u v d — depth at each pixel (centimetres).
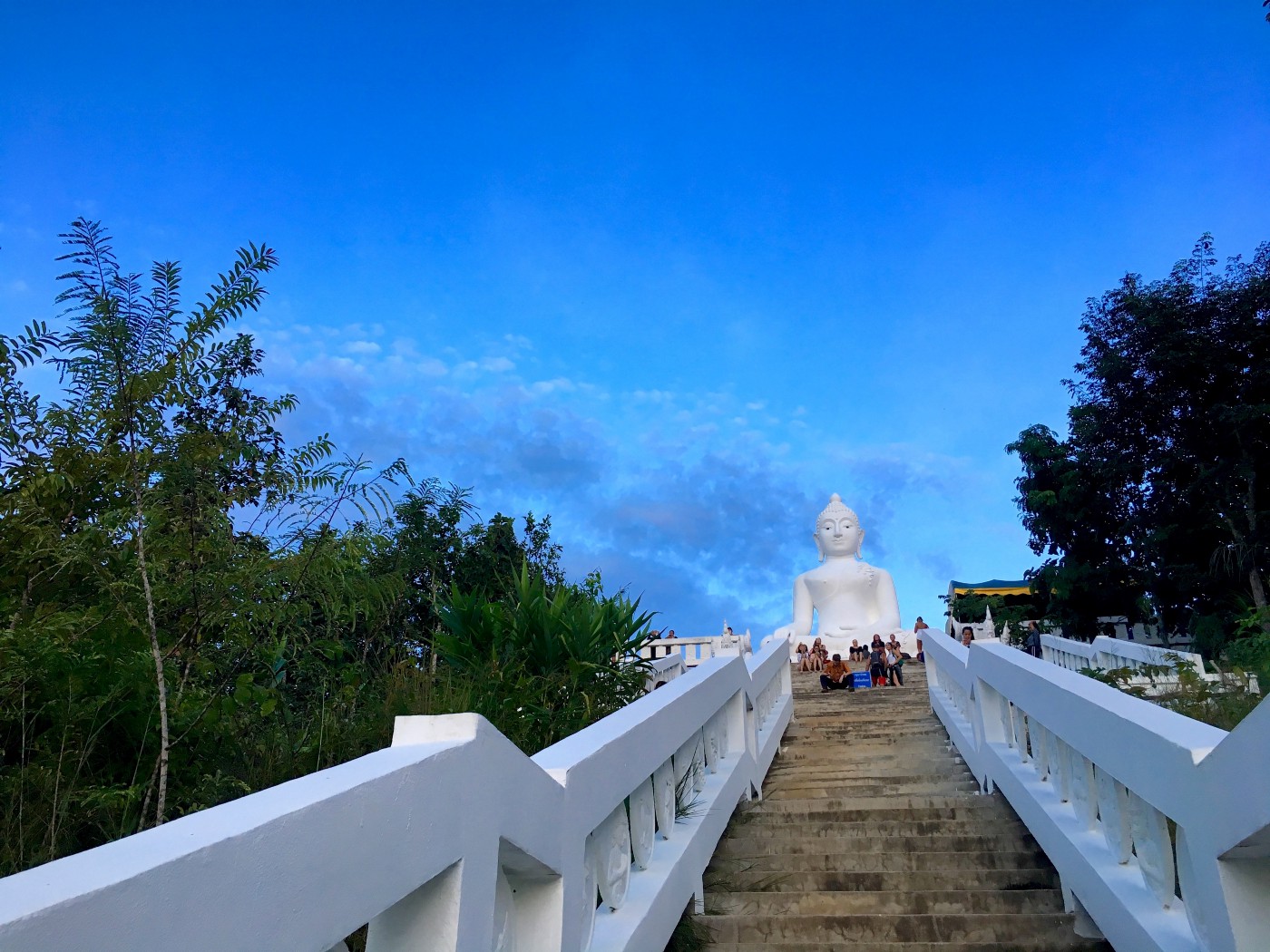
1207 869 366
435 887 284
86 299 432
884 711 1415
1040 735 665
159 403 464
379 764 262
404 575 735
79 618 415
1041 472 2827
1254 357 2342
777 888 631
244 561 473
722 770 763
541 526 1599
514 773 332
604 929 448
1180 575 2444
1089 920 534
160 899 178
